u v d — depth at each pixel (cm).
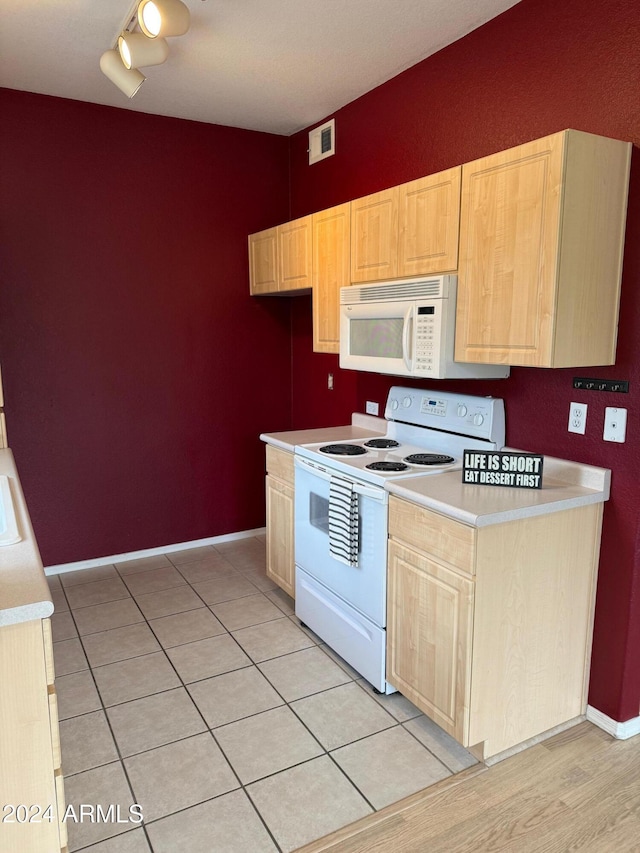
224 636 284
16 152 313
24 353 328
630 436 202
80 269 336
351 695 239
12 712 130
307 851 168
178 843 170
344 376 357
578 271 188
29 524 173
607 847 169
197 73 289
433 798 187
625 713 214
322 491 264
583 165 183
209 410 388
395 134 295
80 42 257
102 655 267
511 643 200
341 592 256
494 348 208
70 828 175
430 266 234
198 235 369
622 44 192
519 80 228
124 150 340
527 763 202
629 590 207
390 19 238
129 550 374
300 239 324
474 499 200
